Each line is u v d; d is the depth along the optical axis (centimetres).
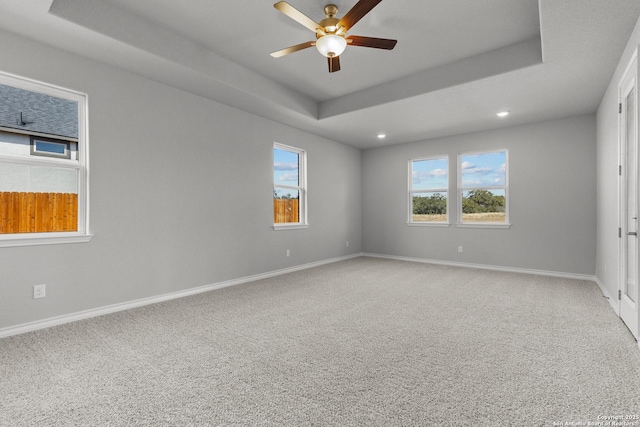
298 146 541
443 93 380
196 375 191
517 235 515
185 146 375
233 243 431
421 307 325
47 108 280
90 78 297
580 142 462
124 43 270
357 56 347
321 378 187
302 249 550
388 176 666
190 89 371
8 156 258
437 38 310
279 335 253
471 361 207
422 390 174
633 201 265
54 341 241
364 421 148
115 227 315
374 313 307
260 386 179
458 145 574
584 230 460
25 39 261
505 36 307
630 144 276
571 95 385
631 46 255
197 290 387
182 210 372
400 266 567
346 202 660
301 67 376
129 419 150
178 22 288
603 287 389
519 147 512
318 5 264
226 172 423
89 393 172
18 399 166
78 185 297
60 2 233
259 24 292
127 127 324
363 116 469
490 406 159
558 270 480
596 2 215
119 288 318
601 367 198
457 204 577
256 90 388
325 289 402
